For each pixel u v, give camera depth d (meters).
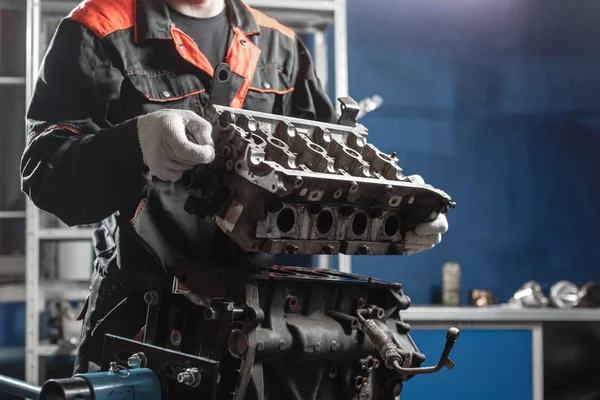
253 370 1.25
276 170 1.20
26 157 1.54
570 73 4.39
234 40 1.74
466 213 4.30
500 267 4.32
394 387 1.48
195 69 1.67
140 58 1.65
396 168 1.44
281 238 1.27
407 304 1.51
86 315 1.72
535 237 4.36
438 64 4.28
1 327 4.14
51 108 1.61
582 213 4.39
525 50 4.36
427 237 1.49
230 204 1.26
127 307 1.61
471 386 3.60
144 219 1.51
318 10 3.48
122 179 1.42
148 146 1.29
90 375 1.14
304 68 1.88
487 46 4.33
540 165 4.37
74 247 3.59
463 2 4.31
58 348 3.51
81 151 1.42
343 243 1.36
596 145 4.41
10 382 1.44
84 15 1.63
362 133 1.55
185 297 1.37
